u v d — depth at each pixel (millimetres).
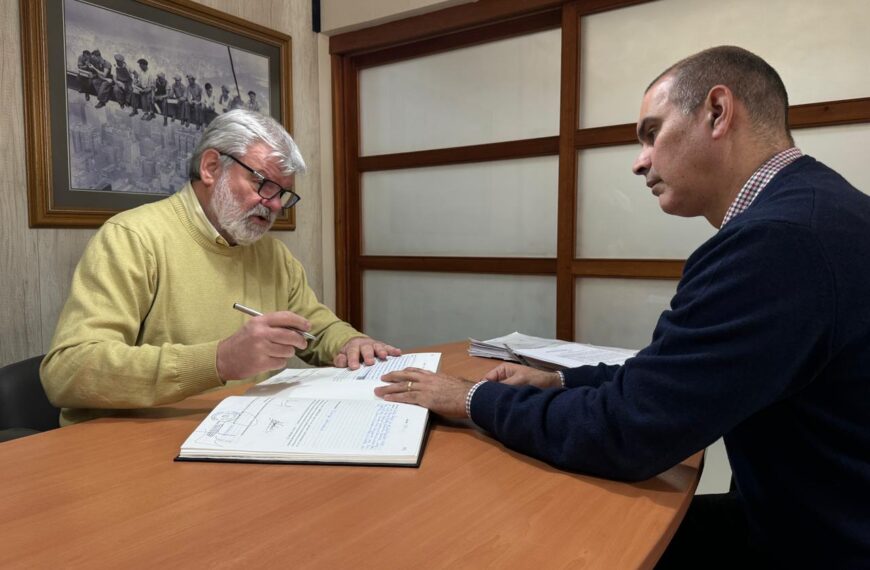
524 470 745
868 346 658
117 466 752
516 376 1003
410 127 2848
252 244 1594
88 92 1993
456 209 2740
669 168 859
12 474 724
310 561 521
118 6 2062
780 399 691
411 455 748
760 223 666
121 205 2109
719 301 665
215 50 2404
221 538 562
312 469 740
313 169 2904
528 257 2545
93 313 1159
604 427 696
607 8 2213
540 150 2465
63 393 1023
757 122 801
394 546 550
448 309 2797
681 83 841
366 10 2752
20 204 1869
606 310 2338
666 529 595
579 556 537
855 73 1821
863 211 690
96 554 531
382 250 2994
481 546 553
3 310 1848
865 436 674
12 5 1816
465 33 2619
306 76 2848
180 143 2293
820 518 704
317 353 1544
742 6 1980
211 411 930
